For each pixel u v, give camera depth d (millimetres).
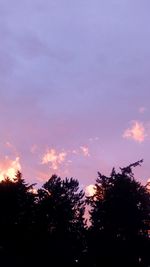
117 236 28516
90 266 28703
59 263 29812
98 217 29469
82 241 30594
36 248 30000
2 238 30062
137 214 28859
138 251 27844
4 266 29281
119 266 27547
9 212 30703
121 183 29922
